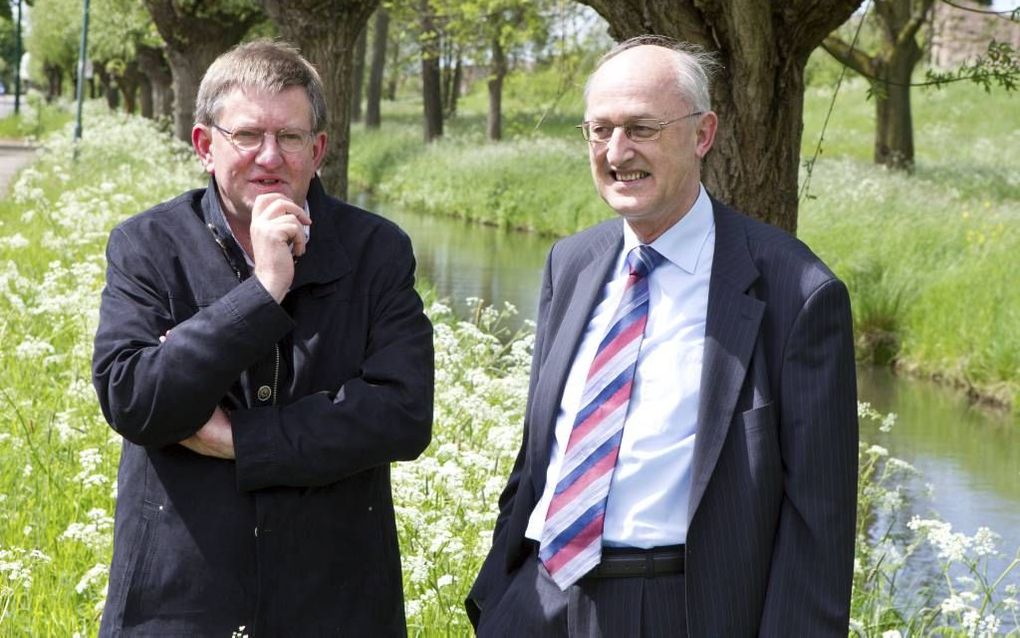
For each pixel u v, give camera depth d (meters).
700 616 2.89
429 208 31.81
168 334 2.85
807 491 2.87
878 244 17.11
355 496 3.05
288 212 2.89
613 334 3.07
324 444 2.89
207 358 2.78
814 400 2.89
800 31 5.89
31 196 13.78
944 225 18.20
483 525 4.86
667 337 3.03
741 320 2.95
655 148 2.98
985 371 12.86
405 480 4.88
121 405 2.83
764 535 2.90
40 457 5.71
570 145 32.41
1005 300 13.89
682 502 2.96
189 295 3.01
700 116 3.05
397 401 2.98
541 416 3.20
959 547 4.87
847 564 2.87
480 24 27.80
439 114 40.38
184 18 27.08
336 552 3.00
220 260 3.02
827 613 2.83
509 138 39.31
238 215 3.05
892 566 5.54
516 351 7.64
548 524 3.05
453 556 4.54
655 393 3.00
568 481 3.03
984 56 6.95
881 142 27.31
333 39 10.74
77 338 7.96
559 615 3.06
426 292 13.04
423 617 4.29
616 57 3.05
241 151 2.94
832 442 2.88
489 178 30.16
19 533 4.90
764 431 2.90
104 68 65.88
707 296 3.03
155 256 3.02
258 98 2.94
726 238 3.06
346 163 11.02
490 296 16.77
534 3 21.81
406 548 4.71
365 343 3.07
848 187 21.02
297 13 10.65
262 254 2.86
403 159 36.75
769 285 2.98
